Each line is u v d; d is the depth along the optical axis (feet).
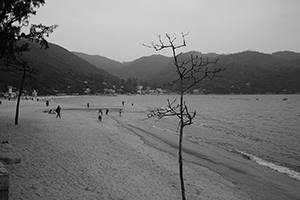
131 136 65.16
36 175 26.58
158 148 54.70
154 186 29.35
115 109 170.40
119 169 33.88
